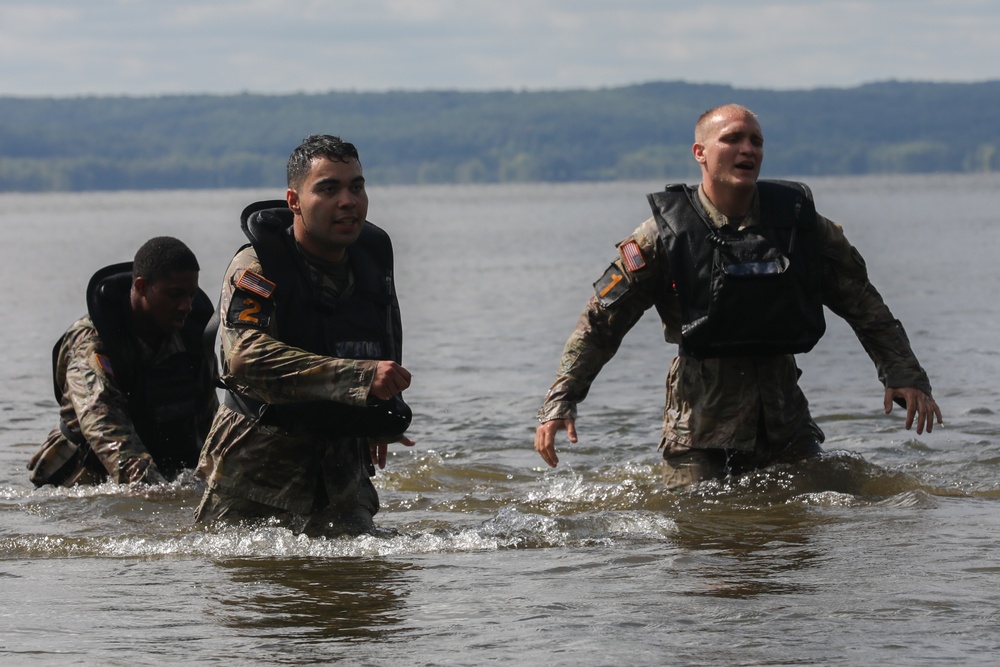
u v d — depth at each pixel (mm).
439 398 19609
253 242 9758
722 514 11039
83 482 13172
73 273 51312
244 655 6980
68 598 8336
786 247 11641
